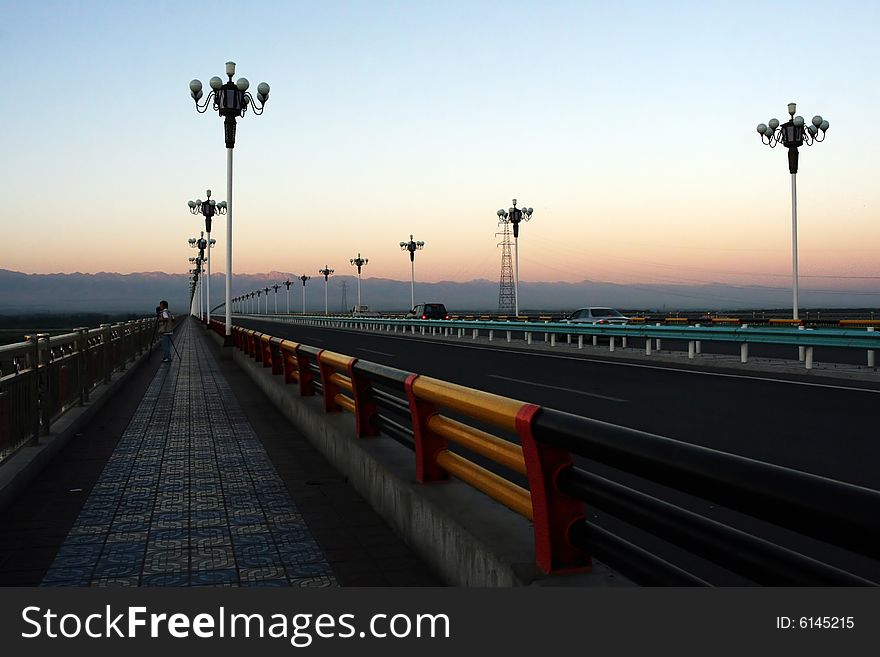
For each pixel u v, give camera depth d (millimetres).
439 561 4422
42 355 8742
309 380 11070
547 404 12961
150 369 22281
